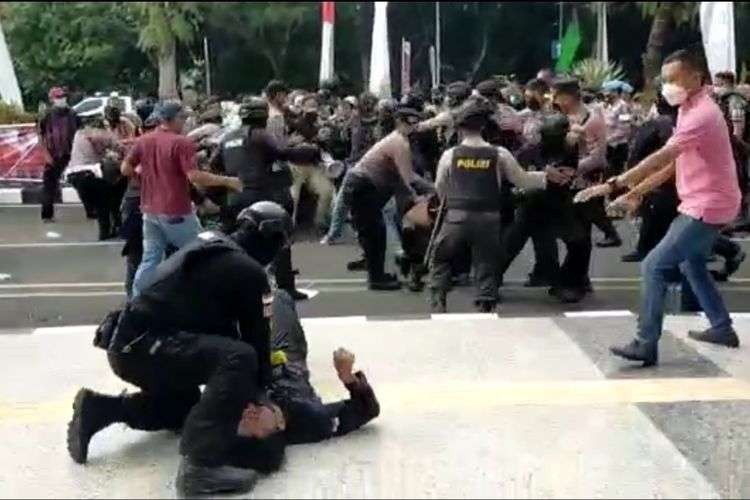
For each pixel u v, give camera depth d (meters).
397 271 8.77
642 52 23.50
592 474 4.29
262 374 4.25
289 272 7.57
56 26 23.16
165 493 4.14
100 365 6.07
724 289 8.03
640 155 8.24
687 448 4.56
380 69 15.35
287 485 4.18
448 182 7.24
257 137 7.28
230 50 30.06
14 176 9.16
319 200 9.66
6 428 4.98
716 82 9.21
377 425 4.89
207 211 7.42
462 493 4.09
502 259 7.80
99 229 8.89
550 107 8.54
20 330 7.04
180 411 4.58
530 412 5.06
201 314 4.13
